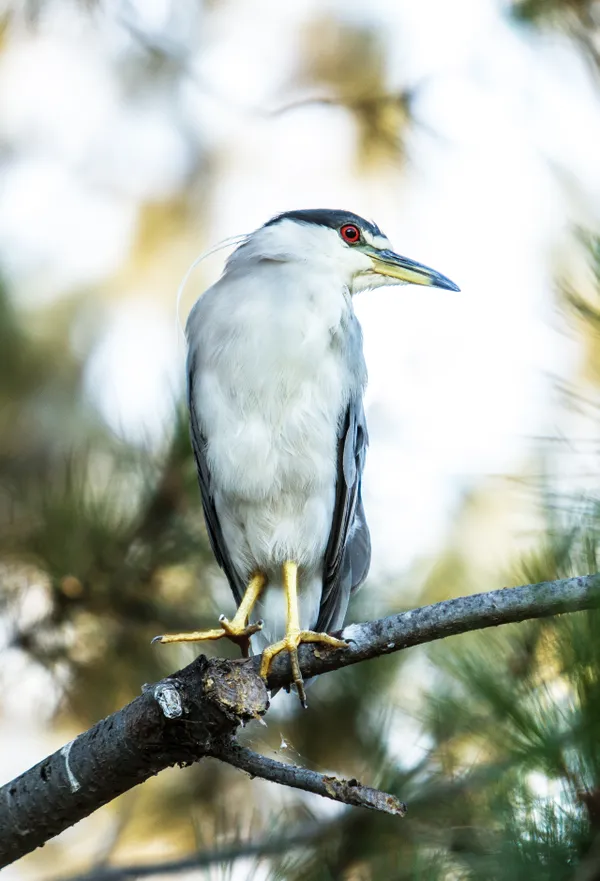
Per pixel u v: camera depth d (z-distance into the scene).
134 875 6.57
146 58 11.52
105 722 4.65
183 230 12.36
